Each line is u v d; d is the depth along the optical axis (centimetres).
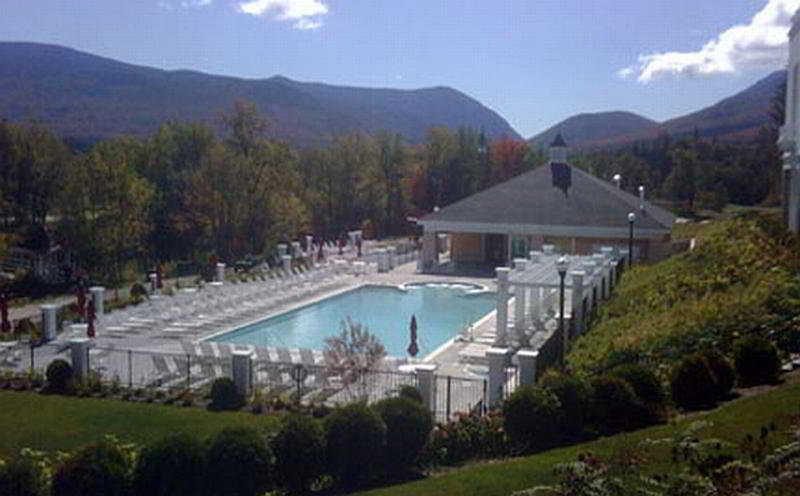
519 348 2392
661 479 948
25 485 1193
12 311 3369
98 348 2238
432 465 1361
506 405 1384
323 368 1906
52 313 2650
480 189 7500
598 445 1239
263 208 5219
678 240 4566
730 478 877
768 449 976
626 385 1377
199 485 1233
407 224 7262
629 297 2691
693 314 1862
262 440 1266
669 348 1689
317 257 4866
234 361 1897
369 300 3712
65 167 5266
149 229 4878
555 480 1101
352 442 1302
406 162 7525
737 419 1183
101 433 1641
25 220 5291
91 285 4156
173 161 6575
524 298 2673
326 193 6925
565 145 4894
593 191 4612
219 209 5125
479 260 4775
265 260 4825
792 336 1577
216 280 3784
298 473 1278
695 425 1030
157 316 2892
